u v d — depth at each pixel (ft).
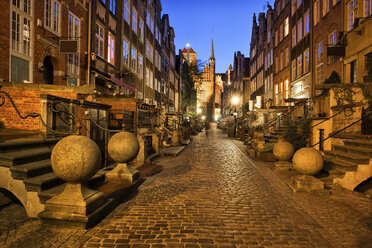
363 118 23.50
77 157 11.94
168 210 14.80
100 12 50.98
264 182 22.25
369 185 21.70
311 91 56.24
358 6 36.91
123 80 64.03
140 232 11.72
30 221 13.14
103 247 10.24
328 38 48.62
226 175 25.17
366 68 34.60
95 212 12.71
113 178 19.84
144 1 83.25
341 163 20.92
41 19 34.37
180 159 36.52
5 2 28.14
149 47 92.43
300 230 12.17
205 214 14.23
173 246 10.36
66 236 11.28
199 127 175.63
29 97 21.13
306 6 60.34
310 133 34.27
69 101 21.34
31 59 32.60
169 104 134.00
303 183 18.80
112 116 38.04
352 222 13.24
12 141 16.52
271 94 92.99
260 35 112.47
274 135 44.83
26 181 13.47
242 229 12.20
